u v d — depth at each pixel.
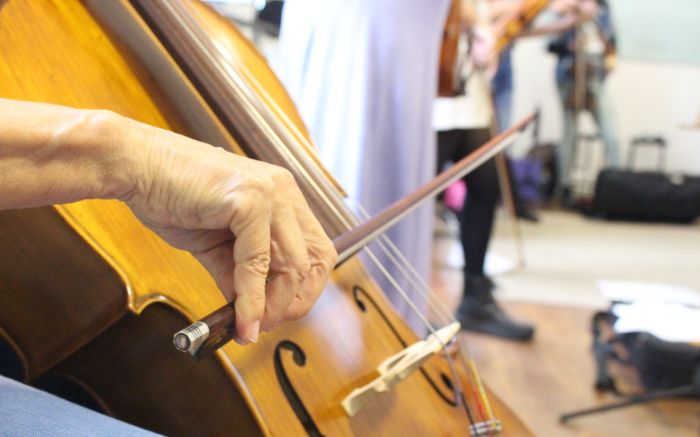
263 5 2.64
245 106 0.68
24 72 0.55
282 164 0.69
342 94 1.29
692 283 3.02
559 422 1.67
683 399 1.82
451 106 1.99
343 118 1.29
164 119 0.62
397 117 1.30
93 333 0.53
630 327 1.91
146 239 0.54
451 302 2.54
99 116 0.37
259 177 0.40
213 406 0.54
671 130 5.42
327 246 0.46
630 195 4.64
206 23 0.87
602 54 4.89
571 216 4.80
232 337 0.39
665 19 5.27
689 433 1.64
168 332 0.53
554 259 3.35
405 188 1.32
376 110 1.29
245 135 0.67
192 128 0.64
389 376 0.63
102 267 0.51
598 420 1.69
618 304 1.99
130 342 0.54
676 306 1.97
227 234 0.42
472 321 2.23
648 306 1.97
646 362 1.87
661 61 5.34
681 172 5.42
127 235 0.53
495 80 3.69
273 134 0.70
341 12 1.29
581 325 2.36
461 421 0.74
